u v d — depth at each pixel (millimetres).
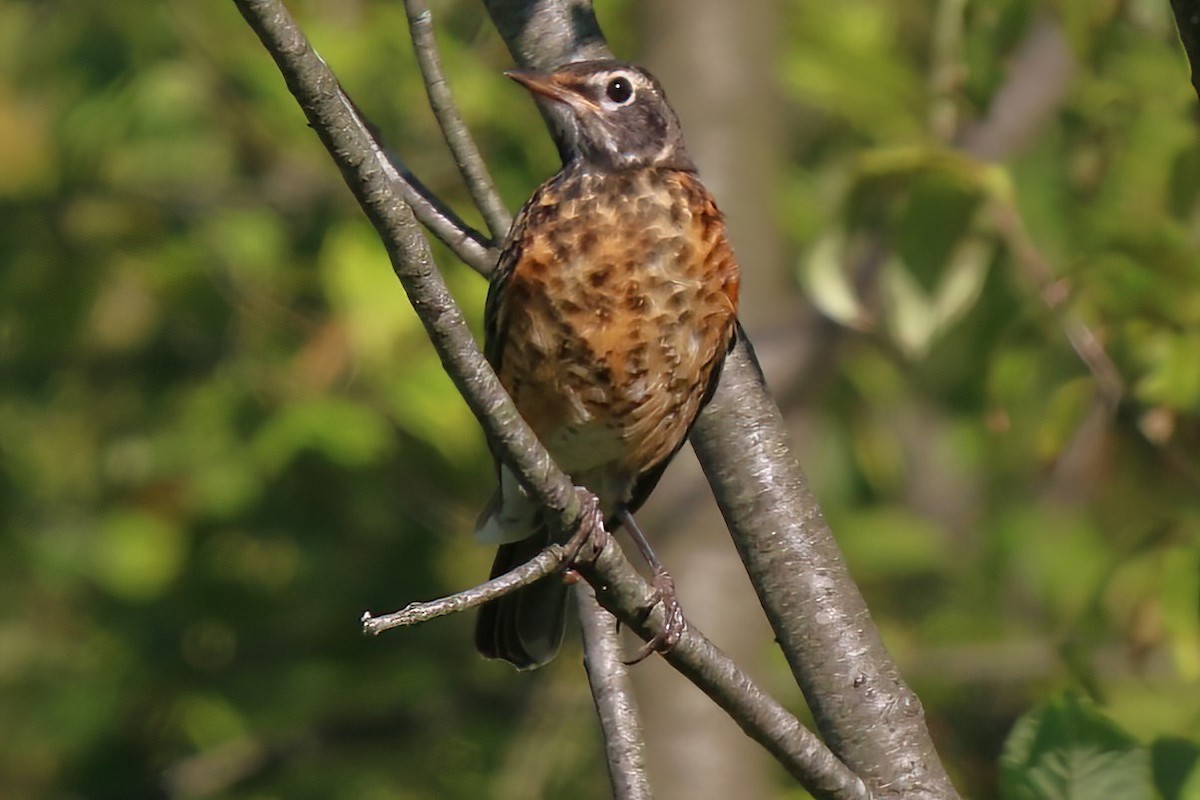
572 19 7996
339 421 12398
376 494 13617
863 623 6758
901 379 13727
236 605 14391
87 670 14984
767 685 11703
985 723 13594
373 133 7309
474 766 14156
